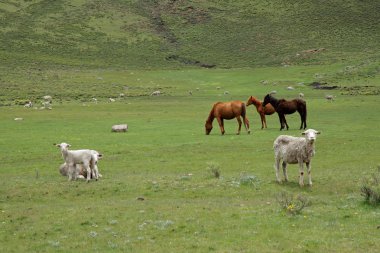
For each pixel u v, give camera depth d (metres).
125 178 24.67
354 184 21.14
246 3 190.50
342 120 47.31
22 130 44.81
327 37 155.00
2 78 103.94
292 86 90.31
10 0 184.75
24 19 169.00
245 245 13.66
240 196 20.16
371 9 172.00
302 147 20.64
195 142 36.53
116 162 30.25
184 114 56.97
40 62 131.62
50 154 33.91
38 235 15.71
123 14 183.25
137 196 21.00
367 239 13.68
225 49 157.25
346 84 86.69
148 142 37.25
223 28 172.88
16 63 127.56
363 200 17.66
